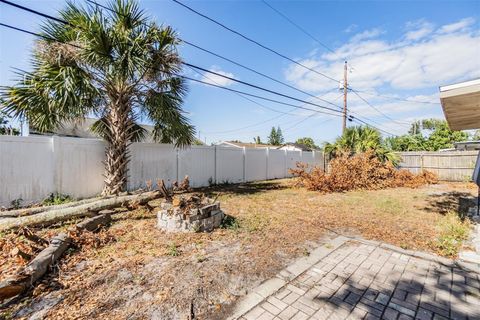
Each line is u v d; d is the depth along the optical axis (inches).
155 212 210.5
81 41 209.5
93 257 120.5
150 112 277.3
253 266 115.6
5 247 123.3
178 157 347.3
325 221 195.3
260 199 288.4
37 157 219.9
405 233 166.9
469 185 432.8
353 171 402.9
